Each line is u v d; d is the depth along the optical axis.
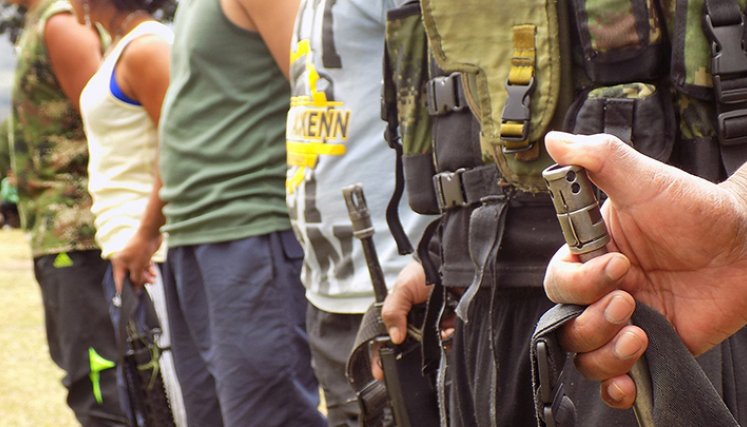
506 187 2.29
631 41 2.05
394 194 2.98
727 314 1.60
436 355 2.80
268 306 4.30
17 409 8.35
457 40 2.32
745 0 1.98
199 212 4.37
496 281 2.29
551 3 2.17
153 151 5.25
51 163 5.76
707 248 1.55
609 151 1.50
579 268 1.54
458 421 2.54
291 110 3.69
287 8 4.14
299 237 3.69
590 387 2.09
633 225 1.57
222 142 4.33
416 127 2.70
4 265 19.86
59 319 5.71
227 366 4.30
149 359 4.84
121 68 5.17
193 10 4.43
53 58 5.70
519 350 2.30
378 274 3.07
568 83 2.17
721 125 1.99
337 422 3.72
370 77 3.45
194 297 4.47
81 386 5.69
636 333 1.52
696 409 1.53
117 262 4.96
